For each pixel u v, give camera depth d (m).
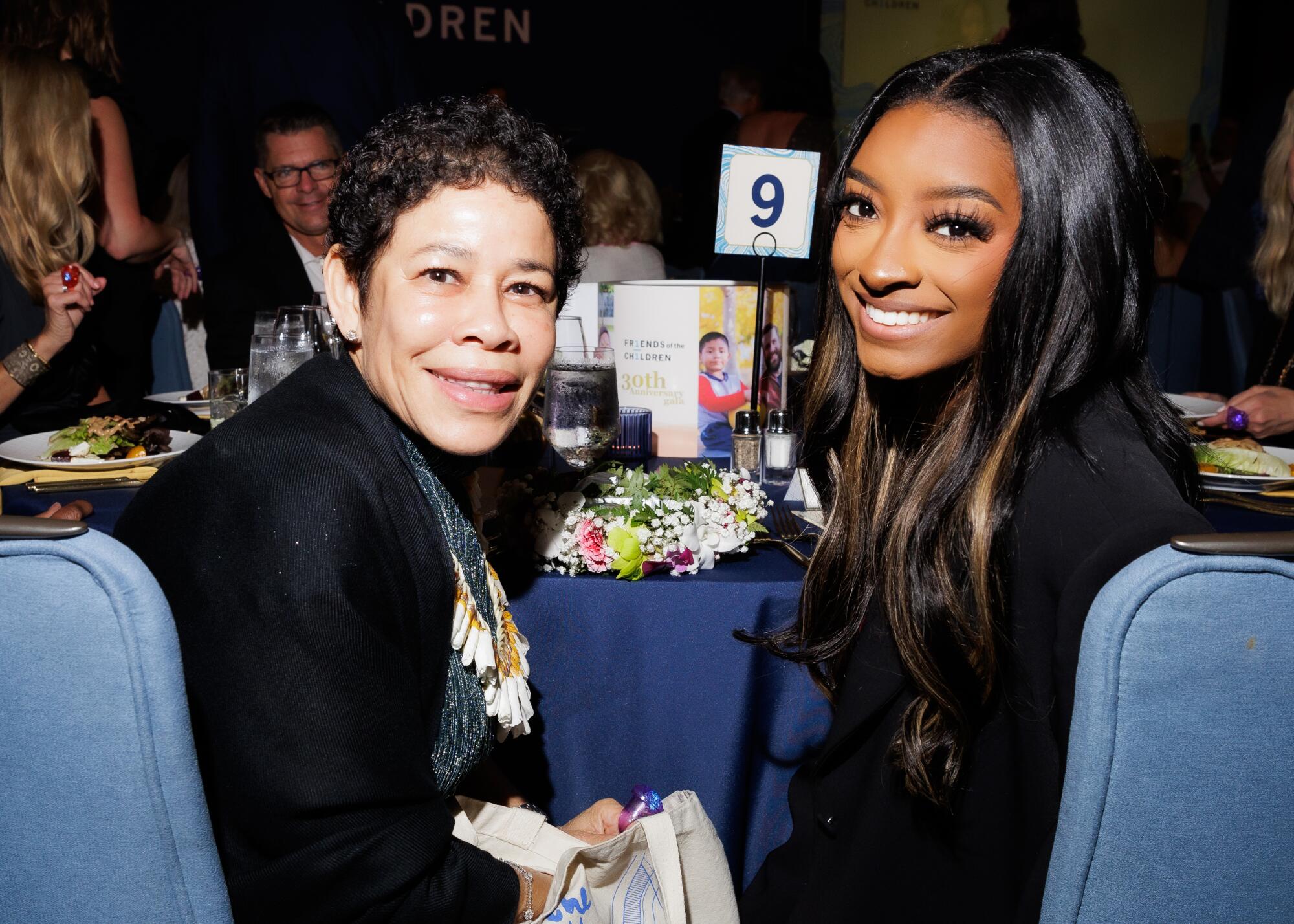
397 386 0.85
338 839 0.75
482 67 5.56
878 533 0.97
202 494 0.78
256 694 0.74
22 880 0.72
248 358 2.65
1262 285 2.50
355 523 0.77
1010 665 0.83
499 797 1.13
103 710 0.68
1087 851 0.69
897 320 0.86
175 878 0.71
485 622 0.94
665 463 1.54
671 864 0.92
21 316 2.21
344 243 0.85
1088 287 0.81
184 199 3.16
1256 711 0.66
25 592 0.67
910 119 0.82
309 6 2.92
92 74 2.58
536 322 0.86
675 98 5.80
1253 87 5.07
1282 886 0.69
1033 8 3.54
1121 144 0.81
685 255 4.29
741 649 1.13
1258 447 1.51
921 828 0.90
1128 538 0.73
